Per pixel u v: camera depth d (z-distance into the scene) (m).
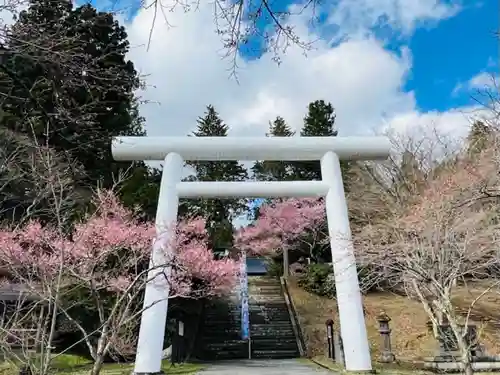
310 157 12.30
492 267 10.62
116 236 10.90
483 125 9.81
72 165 8.48
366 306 19.66
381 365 11.89
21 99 5.72
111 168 15.62
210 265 14.76
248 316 18.42
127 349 10.60
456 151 15.82
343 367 11.29
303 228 24.89
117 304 4.21
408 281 11.47
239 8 3.61
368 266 13.41
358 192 18.09
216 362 13.70
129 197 15.30
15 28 4.52
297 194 11.92
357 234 14.39
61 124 7.29
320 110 31.17
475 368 10.72
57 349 12.80
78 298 10.62
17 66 5.48
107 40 9.84
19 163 9.91
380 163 17.72
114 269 10.82
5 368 7.40
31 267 9.06
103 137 8.84
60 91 5.52
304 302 21.33
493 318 15.22
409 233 10.39
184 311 15.99
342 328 10.72
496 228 9.91
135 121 21.09
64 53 4.66
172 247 10.92
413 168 16.69
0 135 10.05
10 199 10.73
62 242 4.27
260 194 12.00
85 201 13.38
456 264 7.67
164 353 14.33
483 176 9.76
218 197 12.20
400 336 16.36
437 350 12.00
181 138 12.05
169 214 11.52
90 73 5.03
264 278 26.00
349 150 12.21
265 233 25.67
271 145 12.02
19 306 5.24
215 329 18.42
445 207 9.49
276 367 12.04
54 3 5.51
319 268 22.77
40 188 8.66
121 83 5.56
